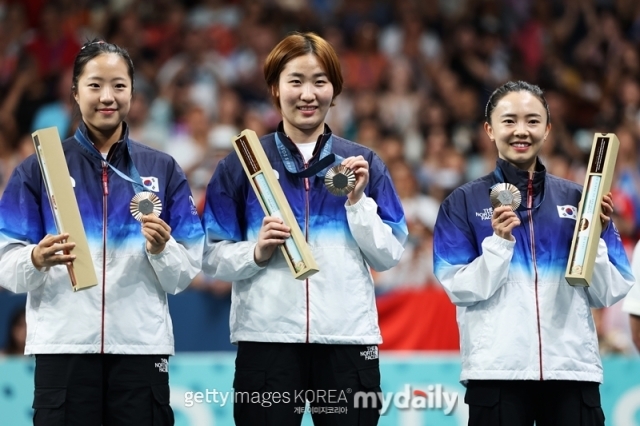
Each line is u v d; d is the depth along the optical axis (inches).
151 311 593.9
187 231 614.9
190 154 1411.2
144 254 596.1
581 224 596.4
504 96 625.9
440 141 1470.2
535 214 619.8
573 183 639.1
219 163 637.9
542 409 613.9
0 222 594.6
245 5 1656.0
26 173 601.0
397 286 1115.9
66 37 1557.6
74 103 627.8
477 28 1664.6
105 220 596.4
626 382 880.9
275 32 1620.3
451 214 630.5
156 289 599.5
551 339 598.5
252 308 605.6
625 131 1549.0
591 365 602.2
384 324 1042.1
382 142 1433.3
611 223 636.7
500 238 590.6
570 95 1632.6
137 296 591.5
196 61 1551.4
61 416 570.3
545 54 1674.5
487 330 603.5
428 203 1355.8
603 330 1090.1
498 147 630.5
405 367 885.8
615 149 609.9
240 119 1469.0
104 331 581.0
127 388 583.5
